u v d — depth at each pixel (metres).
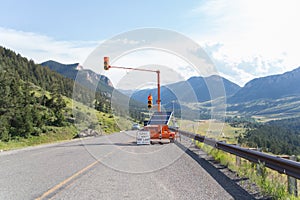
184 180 8.74
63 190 7.46
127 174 9.69
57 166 11.45
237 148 10.97
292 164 7.17
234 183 8.35
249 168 9.82
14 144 39.44
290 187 7.51
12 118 46.31
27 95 57.41
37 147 22.62
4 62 127.44
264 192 7.31
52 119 56.44
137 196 6.90
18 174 9.80
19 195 6.98
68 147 20.55
